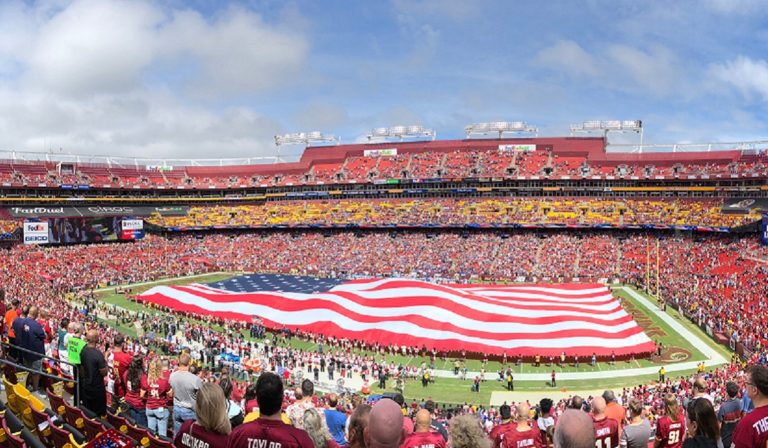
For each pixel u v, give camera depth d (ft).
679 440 36.58
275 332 195.83
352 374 156.15
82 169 397.60
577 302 201.98
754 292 208.23
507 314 186.60
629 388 142.41
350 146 450.30
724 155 354.13
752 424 25.31
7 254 297.12
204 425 26.53
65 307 203.62
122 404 47.70
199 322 209.36
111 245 353.31
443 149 427.74
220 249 375.45
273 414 23.39
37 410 38.34
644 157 373.20
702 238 303.07
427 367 161.99
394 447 21.34
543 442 40.98
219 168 453.99
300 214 403.34
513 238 341.41
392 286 203.92
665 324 205.87
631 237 325.01
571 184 370.32
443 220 363.15
